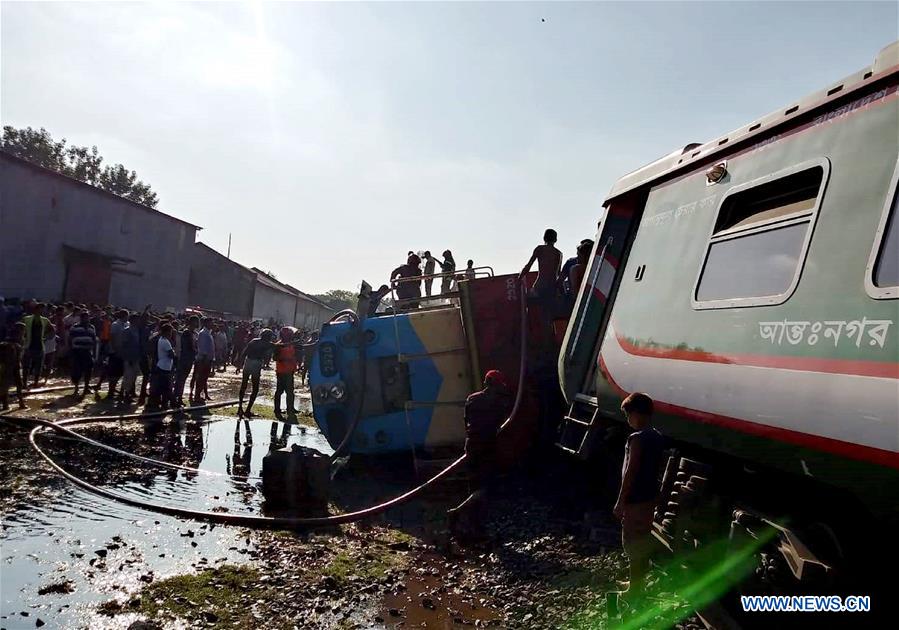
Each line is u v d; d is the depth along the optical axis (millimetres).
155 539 6199
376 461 10016
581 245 9227
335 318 9961
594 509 7387
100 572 5254
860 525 3885
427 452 9039
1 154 22859
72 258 26906
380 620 4824
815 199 4055
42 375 17094
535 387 8852
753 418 4035
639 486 4676
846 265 3582
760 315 4172
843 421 3326
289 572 5582
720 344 4512
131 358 14258
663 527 4996
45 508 6859
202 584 5160
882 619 3717
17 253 24328
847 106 4023
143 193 78875
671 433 5176
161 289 35000
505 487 8734
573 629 4723
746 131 5078
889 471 3057
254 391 14867
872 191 3584
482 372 8914
